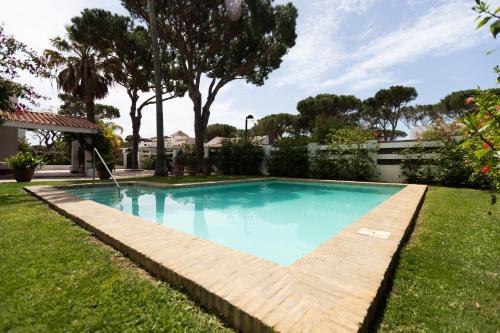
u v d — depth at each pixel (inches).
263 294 61.0
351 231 110.5
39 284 69.6
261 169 500.1
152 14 412.2
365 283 66.1
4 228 119.5
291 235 165.3
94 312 58.7
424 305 62.5
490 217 147.9
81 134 478.0
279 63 534.6
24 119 393.4
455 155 299.9
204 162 511.5
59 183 300.7
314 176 424.8
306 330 48.8
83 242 104.4
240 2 433.4
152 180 353.4
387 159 368.5
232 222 196.2
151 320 57.1
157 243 95.7
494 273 78.4
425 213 159.5
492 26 49.6
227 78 519.5
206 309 62.9
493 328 54.3
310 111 951.6
